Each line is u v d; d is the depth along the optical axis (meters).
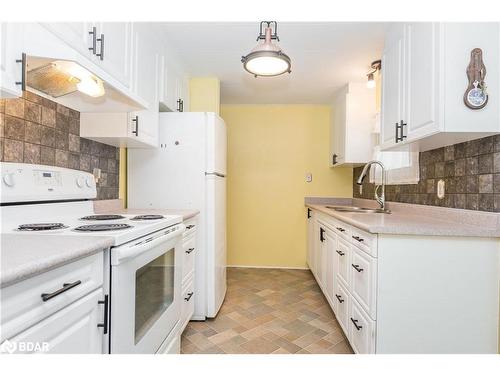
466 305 1.43
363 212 2.48
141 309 1.28
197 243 2.32
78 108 1.71
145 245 1.18
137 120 1.87
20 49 0.96
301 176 3.90
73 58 1.07
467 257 1.43
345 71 2.76
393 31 1.92
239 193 3.93
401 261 1.46
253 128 3.92
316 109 3.89
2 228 1.23
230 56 2.49
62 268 0.81
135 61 1.75
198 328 2.20
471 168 1.62
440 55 1.39
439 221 1.73
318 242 3.05
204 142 2.33
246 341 2.01
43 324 0.75
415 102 1.62
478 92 1.36
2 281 0.60
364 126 3.06
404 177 2.35
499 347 1.42
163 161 2.34
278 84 3.15
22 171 1.33
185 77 2.81
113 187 2.21
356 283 1.76
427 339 1.45
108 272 1.03
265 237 3.91
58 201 1.57
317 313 2.48
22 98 1.40
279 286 3.16
